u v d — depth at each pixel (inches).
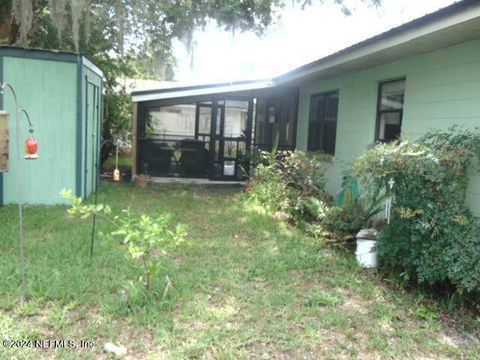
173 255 197.8
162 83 610.5
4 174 280.1
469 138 176.1
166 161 462.3
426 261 157.2
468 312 152.9
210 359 114.8
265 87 432.5
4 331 121.6
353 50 245.9
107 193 354.3
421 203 164.9
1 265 167.2
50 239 207.5
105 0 372.8
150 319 131.7
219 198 361.7
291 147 440.5
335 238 229.1
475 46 190.9
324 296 156.6
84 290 149.6
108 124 518.9
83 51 443.8
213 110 456.8
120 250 193.3
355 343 127.7
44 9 410.3
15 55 272.7
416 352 124.8
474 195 179.9
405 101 248.4
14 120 277.7
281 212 303.1
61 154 288.4
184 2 386.3
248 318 138.3
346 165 292.8
